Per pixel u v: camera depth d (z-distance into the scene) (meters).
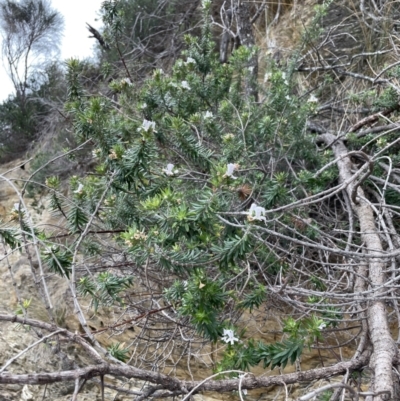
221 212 1.97
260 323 2.72
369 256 1.97
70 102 2.84
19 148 5.99
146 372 1.54
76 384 1.41
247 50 3.33
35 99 5.64
